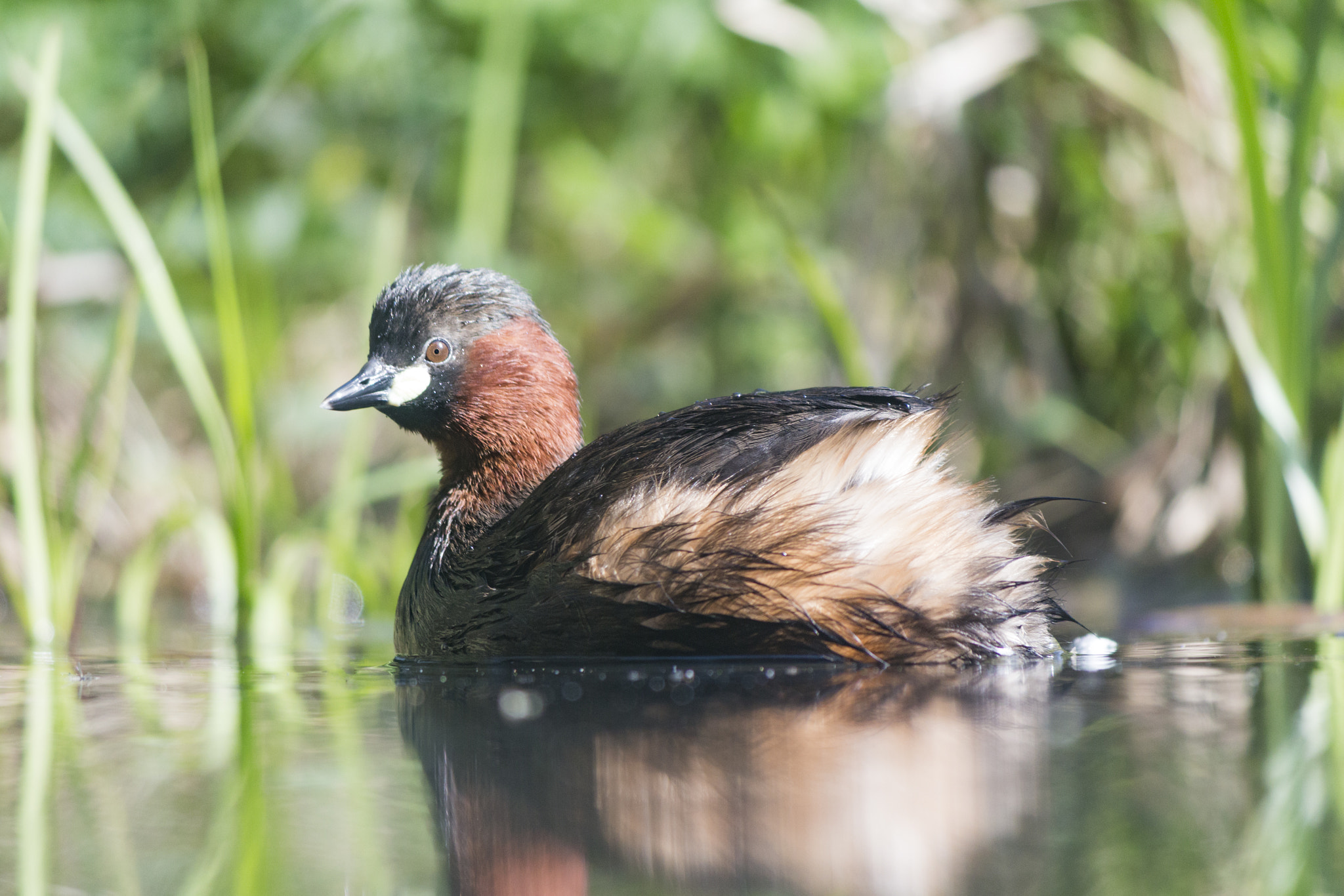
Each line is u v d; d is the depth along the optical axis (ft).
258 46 56.65
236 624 36.19
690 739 16.56
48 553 33.94
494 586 25.85
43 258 52.03
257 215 56.85
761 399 25.45
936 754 15.46
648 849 12.20
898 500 23.22
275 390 55.77
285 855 12.23
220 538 41.78
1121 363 51.57
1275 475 36.42
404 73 58.80
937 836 12.39
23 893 11.27
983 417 50.85
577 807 13.53
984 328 50.78
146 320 54.95
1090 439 51.29
